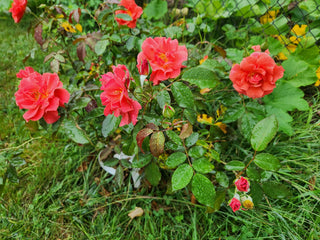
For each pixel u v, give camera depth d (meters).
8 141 1.90
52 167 1.72
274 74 1.18
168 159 1.20
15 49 2.77
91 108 1.40
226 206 1.46
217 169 1.56
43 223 1.48
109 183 1.66
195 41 2.29
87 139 1.22
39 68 2.44
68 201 1.57
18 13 1.41
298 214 1.38
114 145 1.51
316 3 1.78
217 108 1.67
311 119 1.66
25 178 1.69
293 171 1.49
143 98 1.17
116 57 1.57
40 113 1.11
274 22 1.80
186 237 1.42
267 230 1.34
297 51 1.65
